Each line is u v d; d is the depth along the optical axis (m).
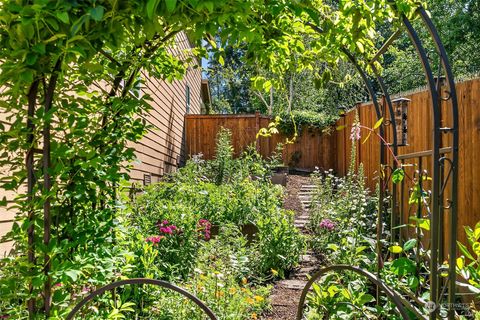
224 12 1.56
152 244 3.50
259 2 1.71
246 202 5.91
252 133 12.82
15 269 1.63
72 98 1.89
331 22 2.19
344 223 4.72
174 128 11.05
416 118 4.45
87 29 1.40
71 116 1.71
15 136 1.61
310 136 12.84
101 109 1.97
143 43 2.06
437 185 1.72
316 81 2.74
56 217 1.78
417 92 4.43
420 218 2.03
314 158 12.84
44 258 1.60
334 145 12.59
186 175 7.50
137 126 2.06
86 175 1.77
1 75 1.42
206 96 19.86
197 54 2.55
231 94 29.80
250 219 5.77
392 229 2.47
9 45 1.47
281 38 2.27
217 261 3.63
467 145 3.29
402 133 2.67
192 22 1.62
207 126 13.02
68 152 1.61
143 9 1.46
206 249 3.96
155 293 3.09
